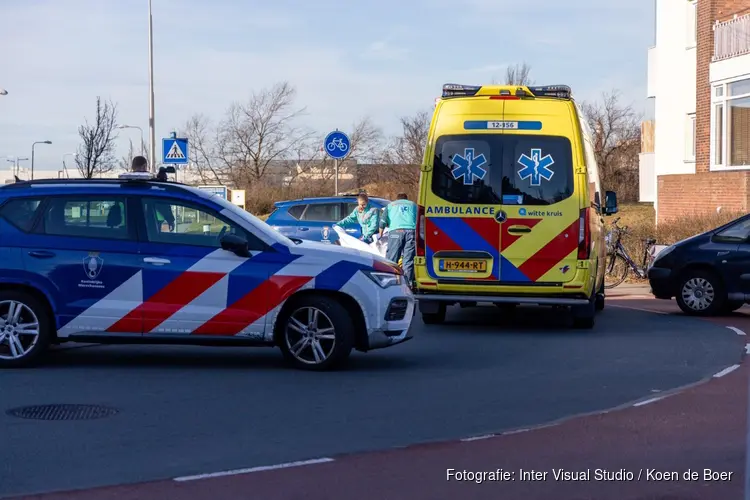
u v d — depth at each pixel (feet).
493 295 41.09
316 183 153.38
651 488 19.04
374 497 18.24
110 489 18.54
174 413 25.21
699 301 48.98
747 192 81.41
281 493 18.42
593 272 41.19
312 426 23.93
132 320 30.89
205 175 160.86
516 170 40.68
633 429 23.84
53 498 17.93
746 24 85.51
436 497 18.31
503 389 28.89
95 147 101.45
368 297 31.19
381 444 22.22
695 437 23.04
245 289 30.96
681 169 100.42
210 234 31.45
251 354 35.32
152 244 31.17
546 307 54.13
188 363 33.09
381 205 63.05
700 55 91.91
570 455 21.40
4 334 31.24
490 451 21.68
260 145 159.12
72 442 22.15
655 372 32.01
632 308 53.62
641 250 70.79
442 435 23.13
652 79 111.34
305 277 31.01
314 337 31.45
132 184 31.78
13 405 25.91
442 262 41.27
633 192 171.42
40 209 31.50
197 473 19.71
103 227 31.37
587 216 40.27
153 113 92.32
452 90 41.47
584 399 27.55
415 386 29.19
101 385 28.81
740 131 86.53
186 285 30.94
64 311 30.91
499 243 40.78
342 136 63.98
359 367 32.55
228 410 25.63
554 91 40.73
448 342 39.04
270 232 31.86
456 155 41.14
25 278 30.83
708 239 49.11
